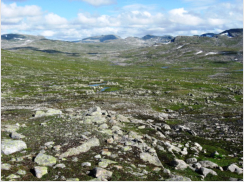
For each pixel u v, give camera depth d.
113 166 20.33
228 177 21.70
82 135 27.41
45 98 80.31
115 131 32.88
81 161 21.00
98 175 17.89
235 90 103.88
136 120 45.41
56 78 142.25
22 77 134.50
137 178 18.84
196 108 67.31
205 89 109.75
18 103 68.50
